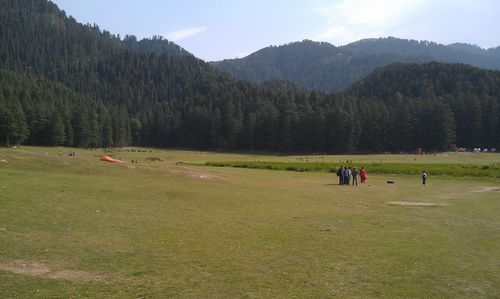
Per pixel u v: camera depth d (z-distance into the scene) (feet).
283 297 37.19
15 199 68.80
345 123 489.67
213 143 583.58
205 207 85.30
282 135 517.55
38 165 110.22
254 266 46.01
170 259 47.06
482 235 66.69
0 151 116.67
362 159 354.95
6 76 634.84
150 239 55.57
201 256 48.91
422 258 51.62
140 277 40.63
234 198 100.37
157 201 86.12
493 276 45.14
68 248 48.32
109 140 566.77
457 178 189.16
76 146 510.99
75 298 34.47
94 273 40.91
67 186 86.94
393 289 40.47
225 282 40.42
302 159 355.97
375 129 499.92
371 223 75.82
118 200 81.61
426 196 123.75
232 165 248.11
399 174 208.33
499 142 491.31
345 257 51.08
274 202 99.14
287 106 525.34
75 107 552.41
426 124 489.26
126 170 122.72
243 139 555.69
